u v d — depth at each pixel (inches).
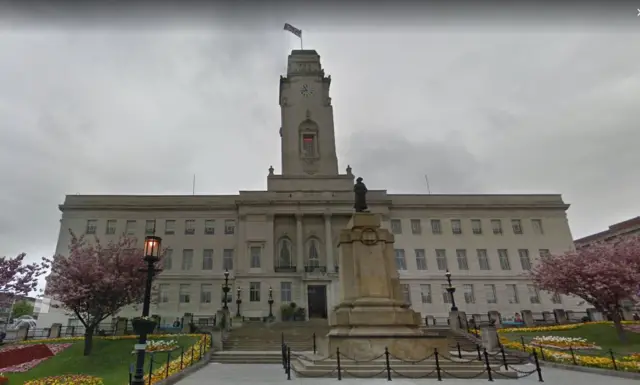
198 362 629.0
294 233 1777.8
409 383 399.2
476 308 1708.9
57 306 939.3
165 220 1793.8
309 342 900.6
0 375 588.4
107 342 880.3
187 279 1683.1
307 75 2135.8
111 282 843.4
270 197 1818.4
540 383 425.4
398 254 1796.3
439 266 1785.2
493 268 1792.6
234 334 992.9
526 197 1939.0
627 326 997.8
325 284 1638.8
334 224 1796.3
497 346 781.9
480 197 1927.9
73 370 672.4
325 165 1964.8
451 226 1865.2
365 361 458.3
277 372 530.0
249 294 1616.6
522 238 1857.8
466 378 436.5
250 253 1701.5
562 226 1891.0
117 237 1738.4
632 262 958.4
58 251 1692.9
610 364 546.6
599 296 919.7
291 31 2353.6
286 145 1993.1
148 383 412.2
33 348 801.6
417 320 512.4
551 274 1048.8
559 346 813.2
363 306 504.1
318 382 406.9
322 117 2055.9
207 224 1802.4
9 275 924.6
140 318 367.9
